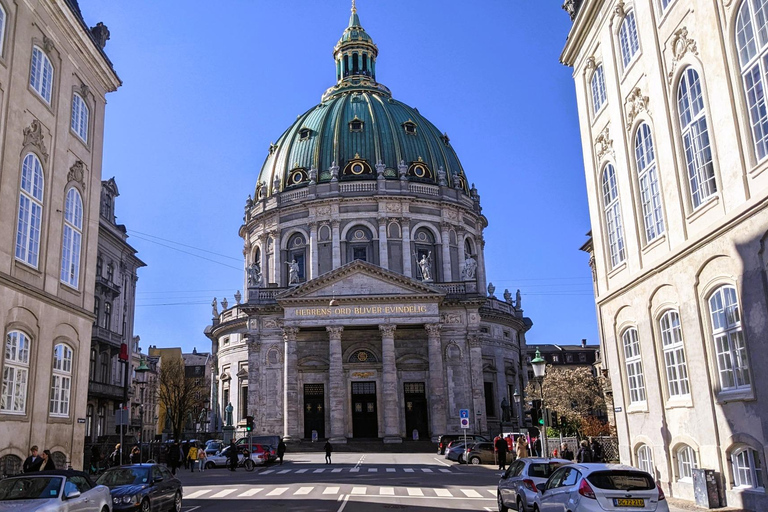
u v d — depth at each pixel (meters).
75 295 29.00
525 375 84.56
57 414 26.92
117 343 60.31
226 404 78.50
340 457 52.72
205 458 48.00
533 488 17.50
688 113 20.56
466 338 65.94
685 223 20.69
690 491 20.64
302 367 65.25
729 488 18.39
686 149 20.80
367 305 62.50
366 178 76.62
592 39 28.55
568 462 18.78
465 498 24.33
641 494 13.77
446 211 78.56
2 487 15.03
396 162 79.06
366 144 79.44
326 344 66.00
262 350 65.38
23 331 24.30
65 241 28.36
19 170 24.27
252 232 83.69
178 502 20.86
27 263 24.75
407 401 65.38
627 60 25.20
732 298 18.33
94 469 41.69
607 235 28.03
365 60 95.88
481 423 63.78
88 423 53.69
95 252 31.25
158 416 114.25
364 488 28.14
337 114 82.56
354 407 65.19
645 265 23.80
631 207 24.72
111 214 61.03
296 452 58.78
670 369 22.22
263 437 50.06
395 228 75.88
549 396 70.38
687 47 20.16
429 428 62.50
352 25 97.38
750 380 17.12
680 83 21.00
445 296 63.50
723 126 18.19
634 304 24.69
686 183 20.75
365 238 75.56
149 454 49.59
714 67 18.56
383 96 89.94
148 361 108.75
